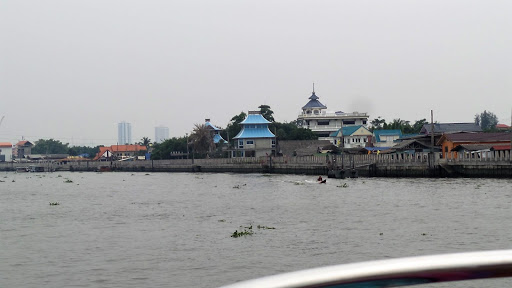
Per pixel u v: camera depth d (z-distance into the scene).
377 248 26.69
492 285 13.68
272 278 4.00
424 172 84.75
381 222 35.38
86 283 21.47
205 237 31.58
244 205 50.06
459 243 27.16
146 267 23.98
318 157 109.06
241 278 21.75
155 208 49.38
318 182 82.69
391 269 4.05
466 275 4.10
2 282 21.80
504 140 90.12
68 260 25.73
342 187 70.12
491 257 4.12
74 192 77.25
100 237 32.44
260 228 34.50
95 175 154.50
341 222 36.12
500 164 72.88
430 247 26.47
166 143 190.25
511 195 49.62
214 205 50.94
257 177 109.19
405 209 42.06
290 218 39.22
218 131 181.38
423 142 106.06
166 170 165.75
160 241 30.56
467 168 78.94
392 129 159.25
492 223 33.03
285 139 163.50
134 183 99.75
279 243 28.86
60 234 33.94
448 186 63.69
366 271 4.04
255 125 154.38
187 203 53.91
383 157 93.75
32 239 32.03
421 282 4.12
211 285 20.83
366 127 174.62
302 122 180.62
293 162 118.75
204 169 150.62
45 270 23.75
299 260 24.66
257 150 152.50
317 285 3.96
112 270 23.56
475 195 50.97
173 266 24.09
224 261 24.86
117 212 46.47
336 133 162.88
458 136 94.50
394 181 78.62
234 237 31.27
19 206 54.72
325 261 24.25
